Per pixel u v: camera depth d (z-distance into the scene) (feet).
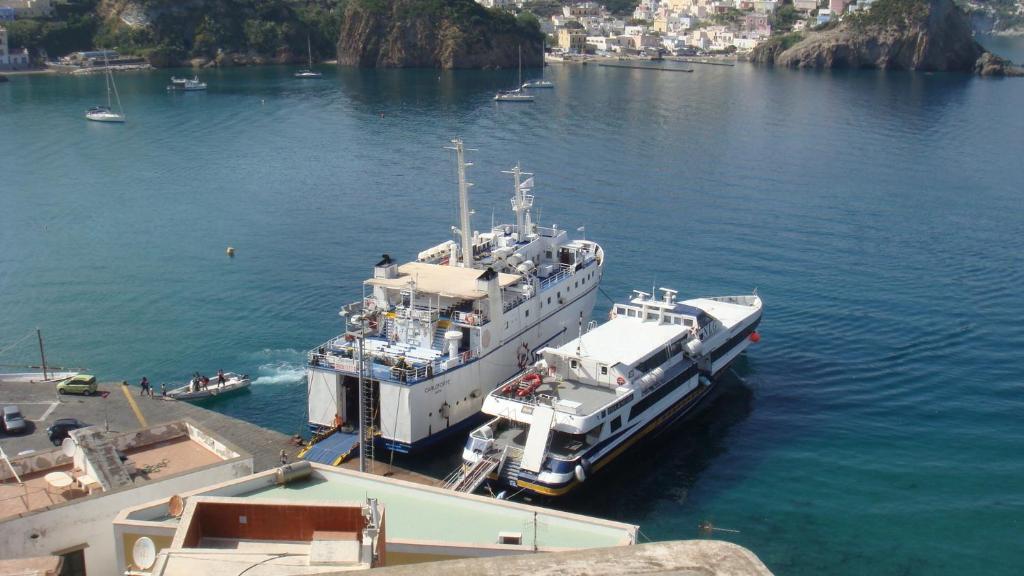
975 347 318.24
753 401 283.18
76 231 467.93
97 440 160.97
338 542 98.07
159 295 378.12
